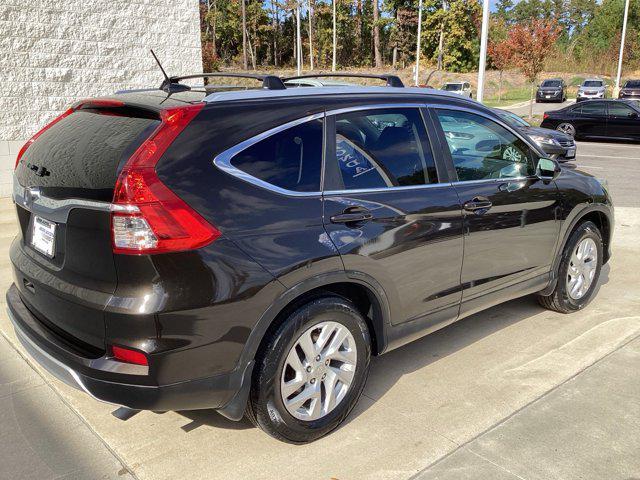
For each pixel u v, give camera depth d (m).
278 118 2.80
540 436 2.99
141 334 2.37
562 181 4.32
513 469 2.73
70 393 3.41
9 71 8.43
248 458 2.82
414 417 3.17
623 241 6.96
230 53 76.19
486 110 3.89
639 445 2.92
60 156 2.77
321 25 72.12
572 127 20.33
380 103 3.26
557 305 4.59
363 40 74.25
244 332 2.57
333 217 2.86
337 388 3.01
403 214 3.15
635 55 51.94
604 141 20.48
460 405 3.29
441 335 4.28
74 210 2.49
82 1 8.98
